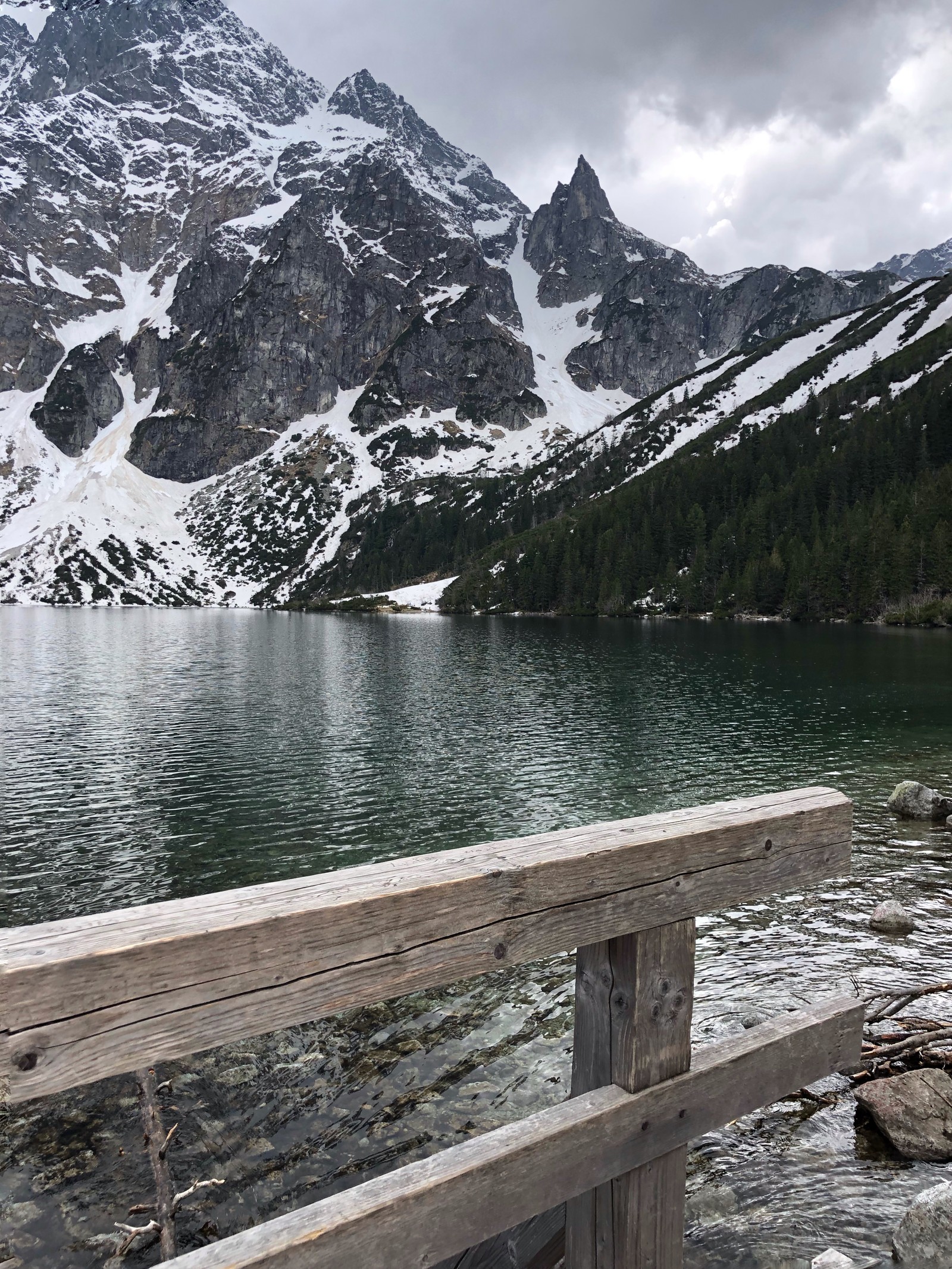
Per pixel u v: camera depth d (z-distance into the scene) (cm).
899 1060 660
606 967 279
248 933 198
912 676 4538
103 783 2275
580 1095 270
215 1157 627
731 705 3541
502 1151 237
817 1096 630
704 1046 300
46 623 11488
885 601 10769
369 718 3356
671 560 13988
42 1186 595
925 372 18550
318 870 1521
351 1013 874
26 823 1880
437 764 2466
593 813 1883
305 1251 204
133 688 4366
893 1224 491
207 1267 191
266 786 2220
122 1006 183
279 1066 765
